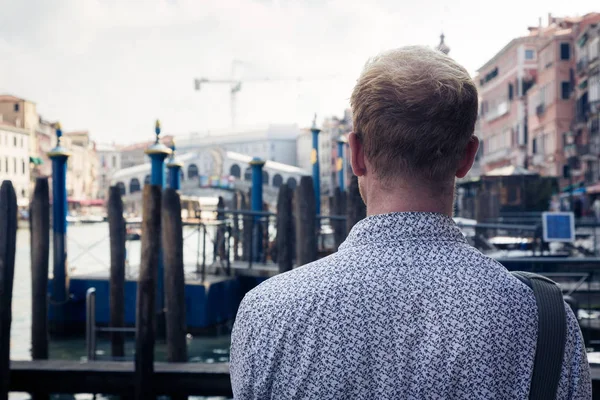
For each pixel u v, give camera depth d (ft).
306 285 3.09
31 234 24.63
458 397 2.90
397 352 2.94
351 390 2.94
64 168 32.24
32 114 275.80
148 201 20.52
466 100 3.18
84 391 17.01
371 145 3.22
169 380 16.75
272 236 44.55
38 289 24.23
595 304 26.22
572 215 32.37
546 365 2.94
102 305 31.81
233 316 34.40
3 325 16.98
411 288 3.00
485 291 3.00
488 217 53.57
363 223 3.23
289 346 3.02
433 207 3.21
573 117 131.85
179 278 23.99
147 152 32.01
